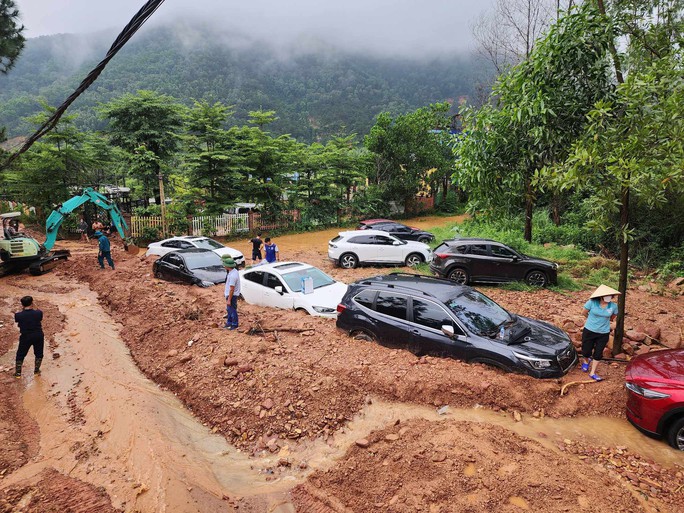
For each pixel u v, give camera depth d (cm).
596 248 1953
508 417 691
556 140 1109
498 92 1295
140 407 749
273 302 1195
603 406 707
